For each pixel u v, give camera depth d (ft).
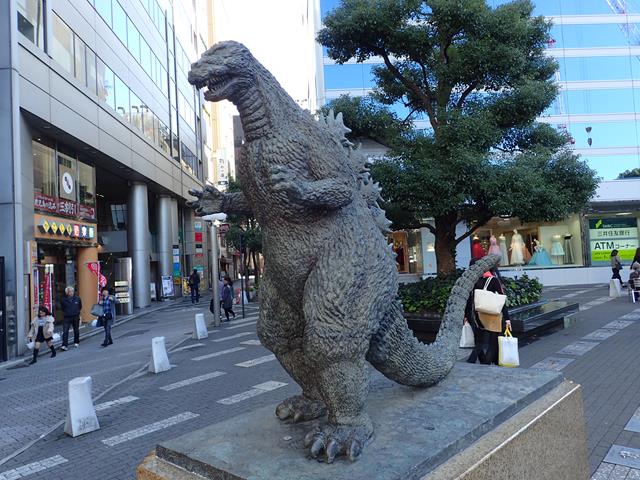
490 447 6.94
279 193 6.40
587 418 15.15
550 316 29.43
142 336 44.01
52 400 22.91
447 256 32.24
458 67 27.68
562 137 32.27
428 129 30.71
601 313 37.63
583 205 30.91
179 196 90.27
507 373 10.02
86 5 51.80
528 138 31.58
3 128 36.58
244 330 41.34
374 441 6.76
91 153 53.78
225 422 8.11
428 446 6.53
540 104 27.91
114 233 77.56
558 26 71.41
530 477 7.74
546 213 27.30
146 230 72.59
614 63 71.61
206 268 111.34
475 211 30.48
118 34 61.41
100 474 13.74
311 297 6.90
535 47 30.12
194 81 6.95
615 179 68.85
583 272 66.23
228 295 49.42
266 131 7.05
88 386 17.87
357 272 6.93
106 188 76.74
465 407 8.01
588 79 71.15
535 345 26.76
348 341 6.79
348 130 8.77
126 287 63.62
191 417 18.30
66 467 14.38
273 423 7.94
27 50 38.83
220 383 23.20
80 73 49.49
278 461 6.38
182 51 98.78
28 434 17.99
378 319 7.18
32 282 38.91
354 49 29.45
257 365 26.55
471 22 26.45
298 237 7.07
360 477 5.74
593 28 71.77
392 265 7.60
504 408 7.95
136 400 21.30
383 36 28.43
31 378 28.50
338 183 6.84
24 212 38.58
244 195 7.74
